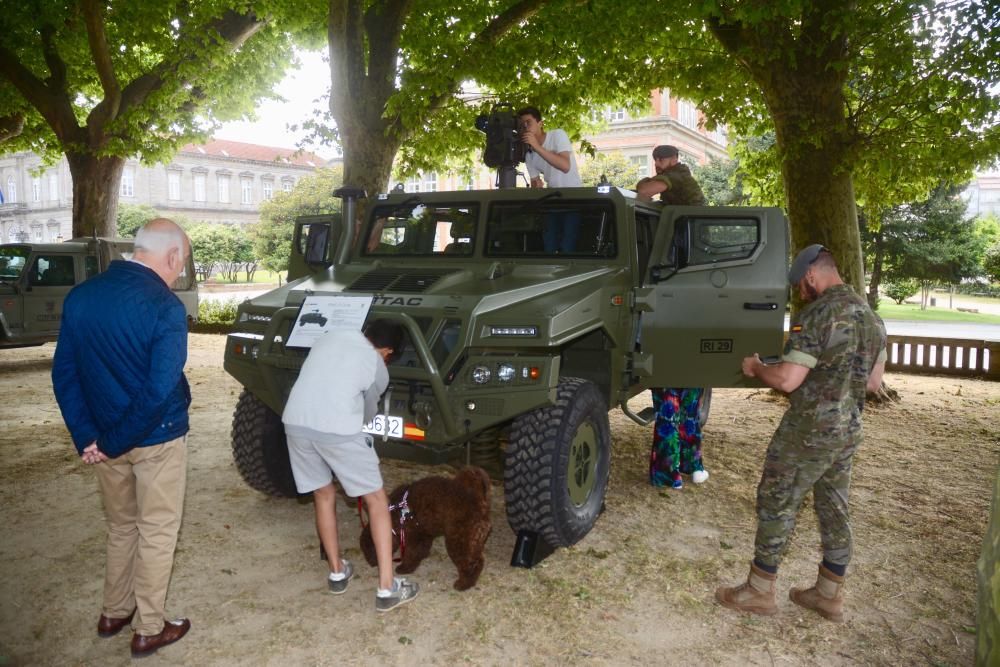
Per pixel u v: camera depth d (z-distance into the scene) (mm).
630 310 4766
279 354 4293
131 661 3029
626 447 6699
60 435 6848
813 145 8711
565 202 5027
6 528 4473
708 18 9039
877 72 8719
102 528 4484
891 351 12977
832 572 3420
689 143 51344
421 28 11828
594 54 10938
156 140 15914
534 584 3789
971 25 7695
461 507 3619
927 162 9250
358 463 3340
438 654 3107
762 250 4938
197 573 3883
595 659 3078
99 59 13836
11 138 18141
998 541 1552
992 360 11641
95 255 11914
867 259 27156
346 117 9781
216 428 7242
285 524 4625
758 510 3439
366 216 5637
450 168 13828
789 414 3314
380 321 3637
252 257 57000
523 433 3926
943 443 7027
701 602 3613
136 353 2816
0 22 15086
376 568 3971
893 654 3158
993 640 1505
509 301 4074
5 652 3078
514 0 11375
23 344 11172
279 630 3293
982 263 27500
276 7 13984
